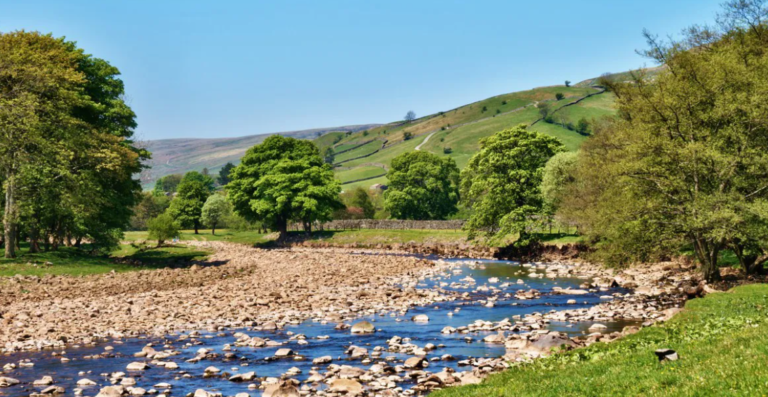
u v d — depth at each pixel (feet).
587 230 180.55
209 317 96.48
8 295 113.60
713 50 137.28
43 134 156.46
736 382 35.17
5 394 53.72
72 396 53.21
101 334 82.53
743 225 106.73
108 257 202.69
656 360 46.06
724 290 106.42
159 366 64.90
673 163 112.57
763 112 105.81
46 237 197.88
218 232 454.40
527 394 41.11
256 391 54.95
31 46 171.42
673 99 111.96
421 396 51.13
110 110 191.42
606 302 110.73
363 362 66.33
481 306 110.01
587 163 183.42
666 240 115.65
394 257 229.66
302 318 96.63
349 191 472.03
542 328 84.94
